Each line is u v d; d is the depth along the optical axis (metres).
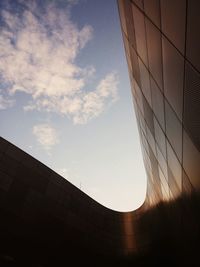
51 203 19.94
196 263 14.19
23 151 19.05
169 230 20.16
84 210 23.20
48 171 20.47
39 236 18.72
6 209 17.00
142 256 25.05
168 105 9.26
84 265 21.95
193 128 7.17
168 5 6.20
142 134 18.44
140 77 12.56
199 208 9.73
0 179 17.05
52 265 19.69
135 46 11.39
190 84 6.31
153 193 22.69
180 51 6.31
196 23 4.92
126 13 11.08
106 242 24.20
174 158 11.09
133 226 27.80
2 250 16.86
